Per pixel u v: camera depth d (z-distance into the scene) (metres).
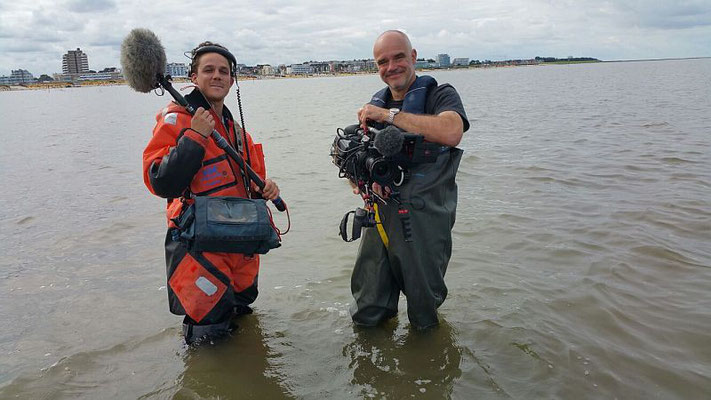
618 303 3.63
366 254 3.42
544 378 2.84
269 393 2.80
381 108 3.15
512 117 16.31
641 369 2.90
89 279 4.36
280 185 7.43
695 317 3.43
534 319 3.45
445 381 2.85
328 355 3.16
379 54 3.23
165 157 2.96
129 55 2.95
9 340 3.40
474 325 3.41
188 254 3.17
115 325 3.57
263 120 17.77
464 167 8.30
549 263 4.36
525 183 7.14
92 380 2.95
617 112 16.44
